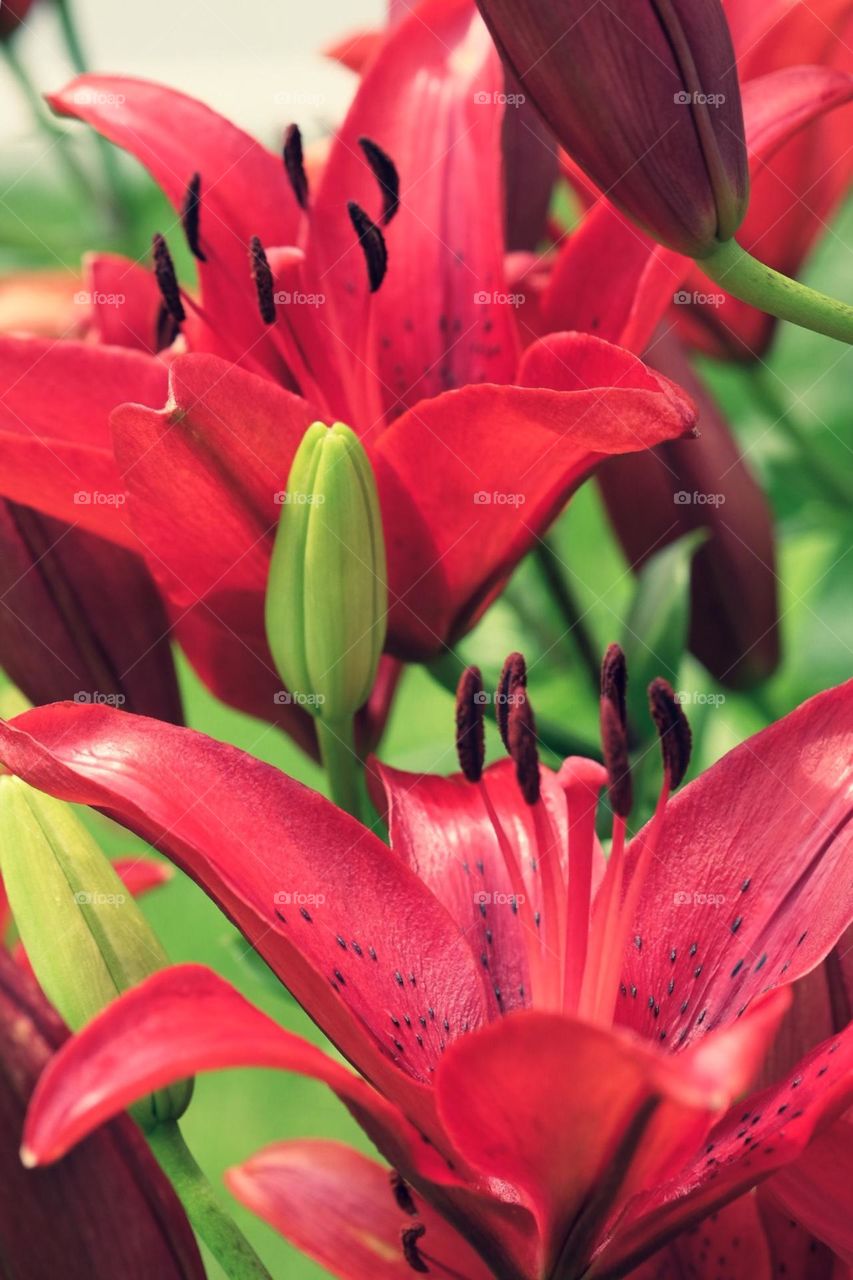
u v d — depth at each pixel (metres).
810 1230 0.53
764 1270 0.56
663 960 0.54
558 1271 0.52
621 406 0.53
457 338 0.61
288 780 0.54
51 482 0.57
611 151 0.54
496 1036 0.48
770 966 0.54
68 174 0.82
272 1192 0.59
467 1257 0.57
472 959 0.54
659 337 0.67
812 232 0.70
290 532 0.56
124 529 0.58
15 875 0.55
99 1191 0.51
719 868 0.55
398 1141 0.51
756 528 0.67
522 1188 0.51
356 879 0.54
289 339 0.61
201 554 0.57
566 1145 0.50
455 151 0.61
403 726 0.97
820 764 0.55
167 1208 0.52
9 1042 0.50
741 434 0.83
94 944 0.55
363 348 0.60
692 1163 0.52
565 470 0.57
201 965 0.49
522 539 0.58
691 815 0.55
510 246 0.65
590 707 0.72
